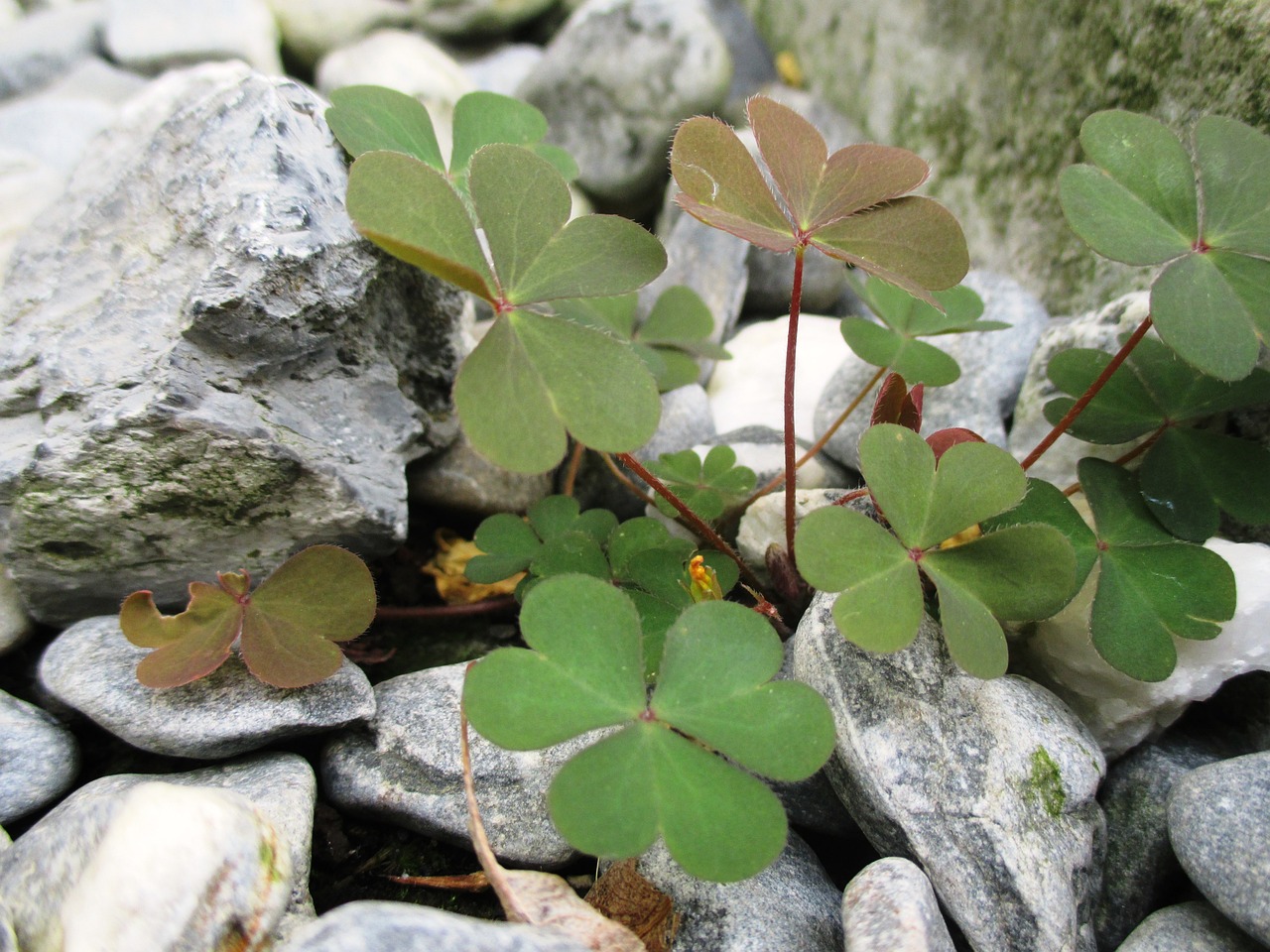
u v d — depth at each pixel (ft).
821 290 0.48
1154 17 0.36
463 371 0.23
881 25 0.51
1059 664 0.29
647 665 0.28
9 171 0.42
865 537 0.24
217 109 0.31
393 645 0.34
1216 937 0.24
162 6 0.58
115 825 0.21
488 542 0.33
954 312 0.35
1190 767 0.28
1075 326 0.34
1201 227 0.26
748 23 0.63
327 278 0.29
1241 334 0.24
